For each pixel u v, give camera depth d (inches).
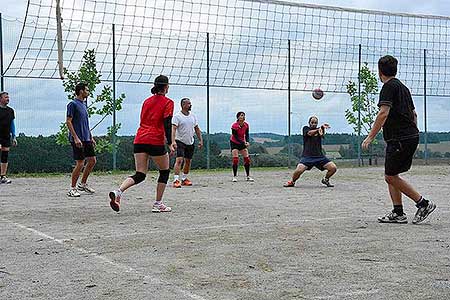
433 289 164.4
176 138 491.5
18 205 355.6
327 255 206.2
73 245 227.1
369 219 291.9
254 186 496.4
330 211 323.6
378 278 175.8
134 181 313.1
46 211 326.6
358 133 808.3
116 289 165.6
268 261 197.5
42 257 206.4
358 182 539.8
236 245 224.2
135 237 242.8
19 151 638.5
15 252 214.8
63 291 164.1
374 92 805.9
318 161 484.7
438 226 269.3
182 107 496.7
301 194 424.2
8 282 173.5
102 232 256.1
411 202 363.9
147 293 161.5
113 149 677.3
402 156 273.1
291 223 278.5
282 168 761.0
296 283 170.7
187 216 304.2
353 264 192.9
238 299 155.9
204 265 192.5
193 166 718.5
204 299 155.9
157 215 308.5
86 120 408.5
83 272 184.5
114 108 668.7
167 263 195.6
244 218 296.0
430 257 202.8
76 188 412.8
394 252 211.0
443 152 861.2
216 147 730.2
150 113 314.3
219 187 485.7
